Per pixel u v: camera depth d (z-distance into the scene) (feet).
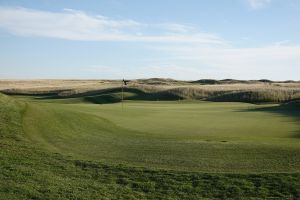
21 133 75.77
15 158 57.52
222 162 58.44
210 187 47.67
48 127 86.07
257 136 90.27
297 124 115.03
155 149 68.74
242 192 46.09
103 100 326.24
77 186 47.26
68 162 57.47
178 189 47.21
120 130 96.73
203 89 380.17
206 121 122.21
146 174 52.19
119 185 48.47
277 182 48.49
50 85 552.00
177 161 59.31
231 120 126.00
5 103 94.73
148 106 212.64
